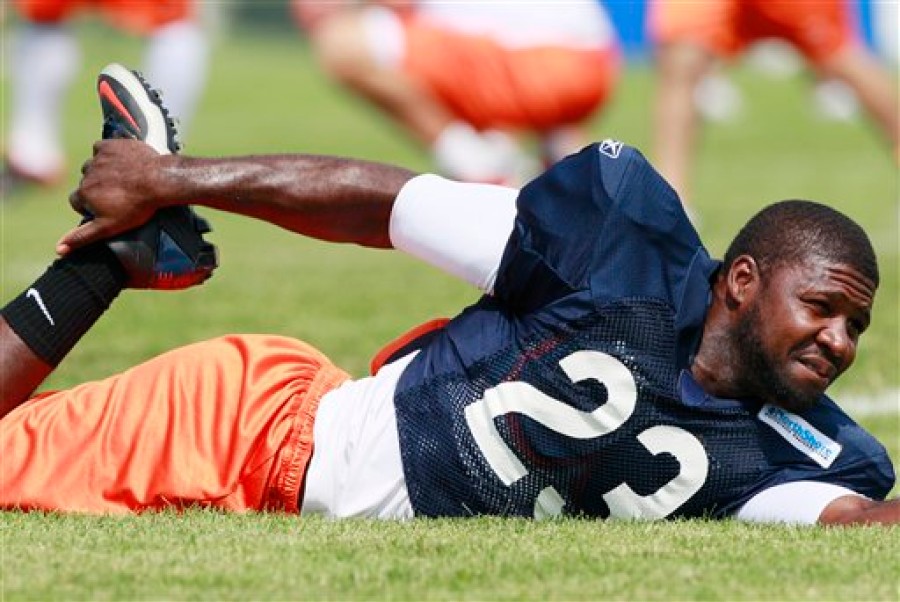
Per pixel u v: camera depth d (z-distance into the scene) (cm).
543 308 1416
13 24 11662
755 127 7612
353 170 1532
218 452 1448
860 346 2545
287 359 1505
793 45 3806
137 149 1544
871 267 1373
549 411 1395
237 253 3816
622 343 1382
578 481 1404
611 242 1392
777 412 1409
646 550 1259
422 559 1225
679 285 1394
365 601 1120
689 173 3781
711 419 1393
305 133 6956
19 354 1524
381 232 1537
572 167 1422
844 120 7844
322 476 1452
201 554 1235
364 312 2888
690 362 1398
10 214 4444
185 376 1483
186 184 1524
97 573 1180
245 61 13062
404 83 3875
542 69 3862
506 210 1480
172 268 1568
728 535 1317
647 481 1396
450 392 1433
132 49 13388
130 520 1376
